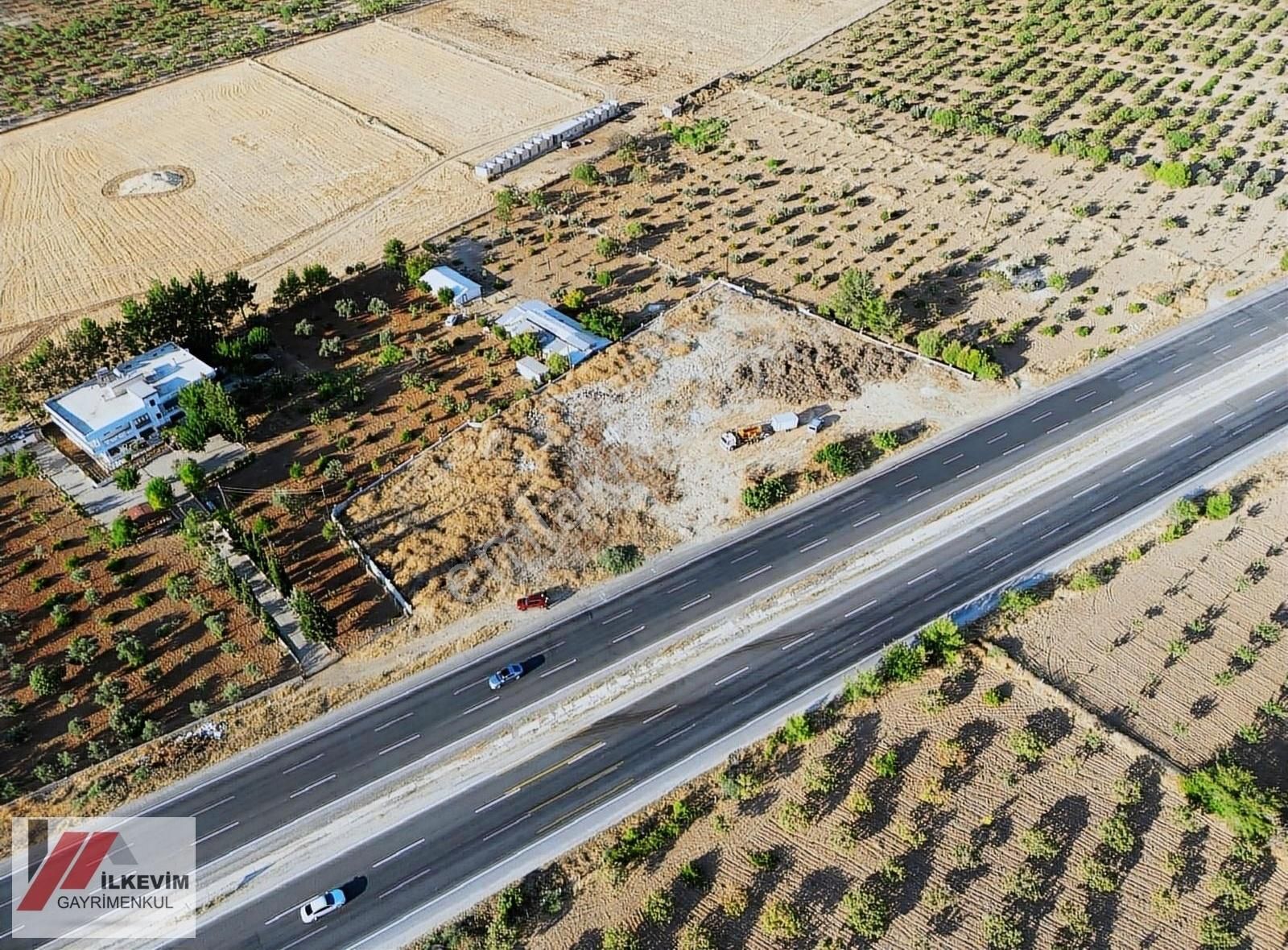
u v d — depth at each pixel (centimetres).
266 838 8431
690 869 7938
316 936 7800
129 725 9025
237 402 12694
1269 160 16712
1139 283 14275
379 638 9994
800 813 8275
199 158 18575
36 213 17075
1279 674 9269
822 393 12681
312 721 9306
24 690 9581
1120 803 8294
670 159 17762
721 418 12375
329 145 18825
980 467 11644
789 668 9594
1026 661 9488
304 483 11656
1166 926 7550
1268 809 7912
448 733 9169
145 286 15150
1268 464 11438
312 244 16038
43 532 11138
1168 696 9131
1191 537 10650
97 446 11675
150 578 10619
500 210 16125
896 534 10912
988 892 7775
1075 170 16788
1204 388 12525
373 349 13700
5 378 12175
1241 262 14575
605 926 7712
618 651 9838
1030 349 13250
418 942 7712
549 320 13812
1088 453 11738
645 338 13575
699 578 10538
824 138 18125
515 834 8375
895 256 15012
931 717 9050
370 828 8475
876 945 7500
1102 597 10081
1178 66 19812
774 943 7550
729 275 14825
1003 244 15138
